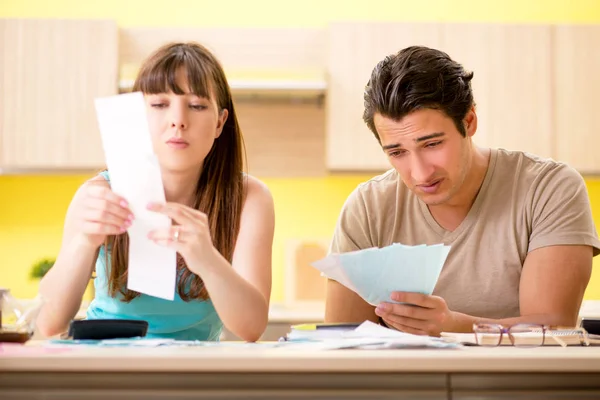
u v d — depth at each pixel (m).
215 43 4.47
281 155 4.66
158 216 1.63
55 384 1.26
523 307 2.03
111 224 1.65
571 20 4.79
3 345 1.52
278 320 3.99
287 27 4.59
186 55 1.86
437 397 1.27
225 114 2.00
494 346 1.58
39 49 4.36
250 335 1.75
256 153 4.66
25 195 4.67
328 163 4.38
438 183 1.92
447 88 1.86
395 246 1.63
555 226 2.05
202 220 1.64
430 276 1.69
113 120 1.58
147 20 4.74
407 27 4.41
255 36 4.47
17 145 4.33
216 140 2.03
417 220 2.21
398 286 1.72
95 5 4.74
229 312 1.70
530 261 2.07
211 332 2.02
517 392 1.27
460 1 4.78
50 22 4.36
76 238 1.82
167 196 1.99
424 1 4.77
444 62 1.89
